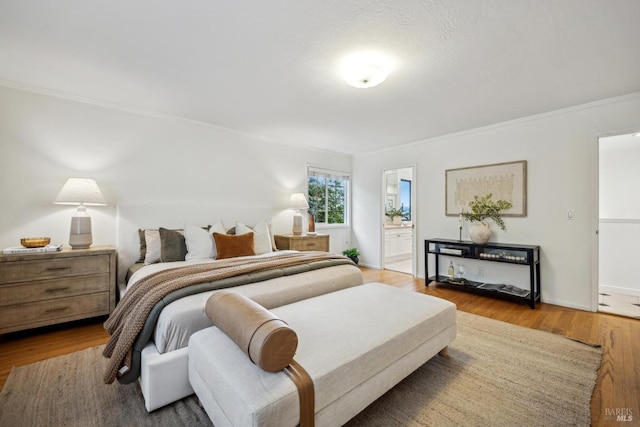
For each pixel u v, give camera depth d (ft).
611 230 12.58
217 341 4.67
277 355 3.78
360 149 17.33
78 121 9.66
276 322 4.00
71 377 5.98
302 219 15.92
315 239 14.75
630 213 12.35
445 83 8.36
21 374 6.09
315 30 5.96
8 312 7.43
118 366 5.09
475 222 12.83
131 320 5.46
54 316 8.00
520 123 11.61
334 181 18.66
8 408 5.01
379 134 13.92
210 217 12.40
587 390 5.53
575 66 7.38
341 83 8.40
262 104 10.11
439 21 5.64
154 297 5.51
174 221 11.41
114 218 10.37
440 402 5.20
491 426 4.61
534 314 9.83
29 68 7.65
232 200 13.47
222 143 13.12
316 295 7.51
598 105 9.78
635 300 11.34
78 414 4.89
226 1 5.12
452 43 6.38
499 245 11.46
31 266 7.72
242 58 7.07
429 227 14.82
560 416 4.83
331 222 18.49
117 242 10.19
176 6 5.26
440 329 6.19
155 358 4.93
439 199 14.37
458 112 10.82
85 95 9.42
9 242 8.63
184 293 5.79
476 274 13.10
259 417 3.25
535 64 7.27
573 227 10.44
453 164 13.80
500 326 8.74
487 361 6.64
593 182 9.99
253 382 3.67
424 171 15.03
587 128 10.07
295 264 8.16
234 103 10.00
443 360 6.68
